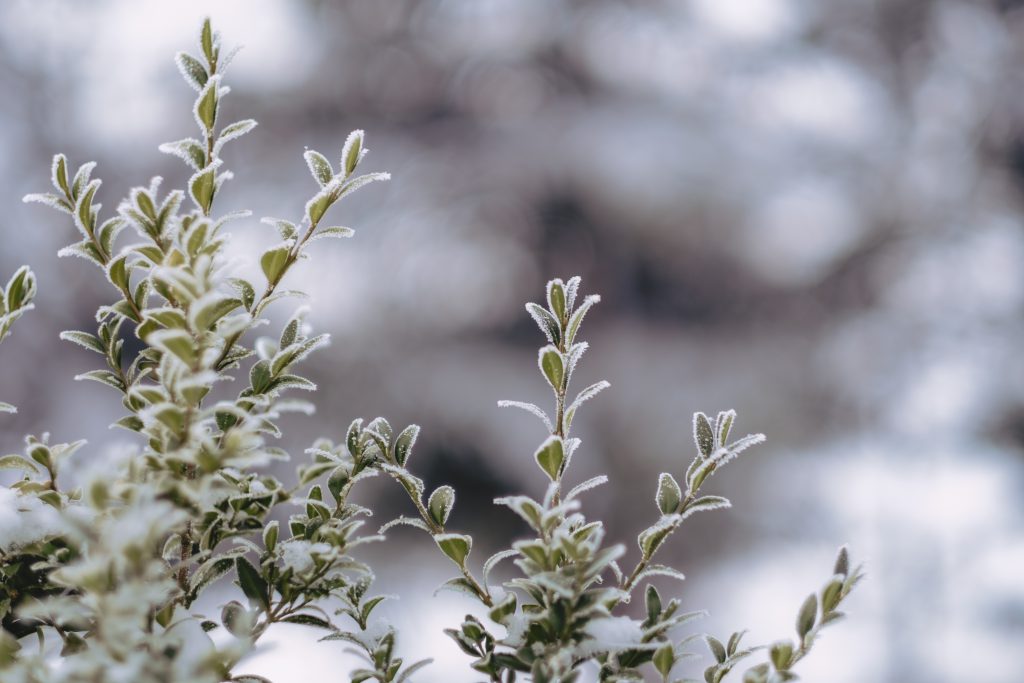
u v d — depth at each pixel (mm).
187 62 682
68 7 7793
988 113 8234
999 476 7781
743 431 6840
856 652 7000
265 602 684
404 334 6828
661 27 8219
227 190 7441
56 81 7816
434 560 5988
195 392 565
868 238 7555
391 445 768
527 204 7160
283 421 6484
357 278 7016
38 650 715
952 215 7773
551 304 716
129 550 501
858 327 7609
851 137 8242
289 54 7906
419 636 3967
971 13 8438
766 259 7285
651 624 684
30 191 7660
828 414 7527
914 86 8484
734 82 8336
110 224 693
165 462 589
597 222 7059
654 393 6754
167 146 664
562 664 639
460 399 6484
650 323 7320
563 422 708
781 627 6355
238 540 750
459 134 7855
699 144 7363
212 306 582
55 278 7336
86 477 518
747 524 6844
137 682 505
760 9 8664
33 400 7203
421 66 8008
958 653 6840
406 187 7543
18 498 716
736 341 7426
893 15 8406
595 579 702
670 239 6973
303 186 7383
